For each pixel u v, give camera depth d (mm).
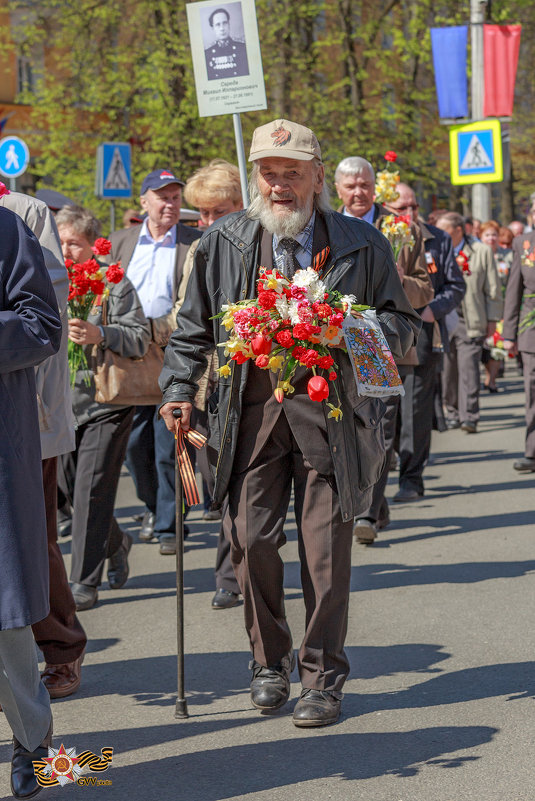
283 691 5488
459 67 21797
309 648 5320
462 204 39656
